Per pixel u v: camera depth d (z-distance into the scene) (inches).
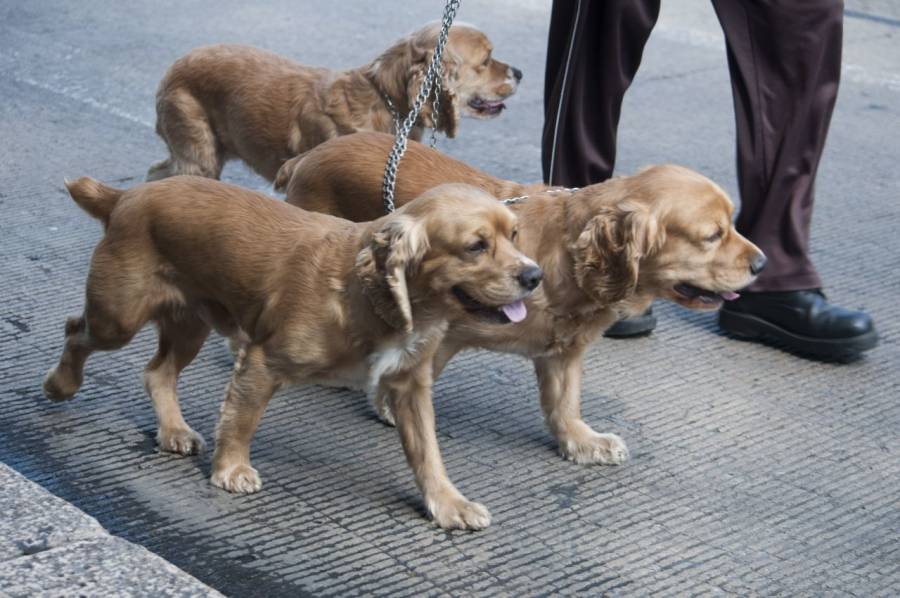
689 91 432.8
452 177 219.1
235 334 203.0
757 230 252.2
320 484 195.8
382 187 219.5
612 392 232.7
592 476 201.9
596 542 181.3
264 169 289.3
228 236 189.8
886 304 273.4
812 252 301.3
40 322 248.4
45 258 280.5
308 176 228.4
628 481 200.2
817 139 250.7
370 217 222.2
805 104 247.6
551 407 208.8
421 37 280.2
